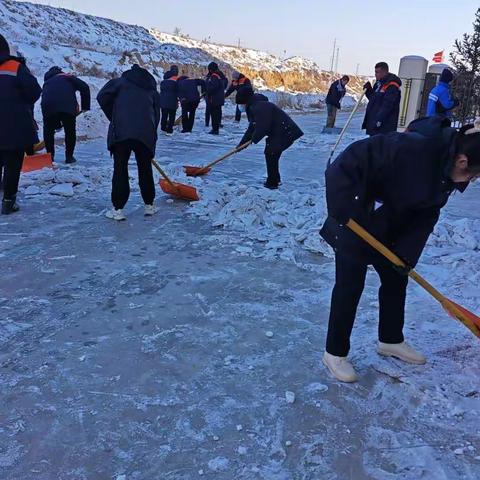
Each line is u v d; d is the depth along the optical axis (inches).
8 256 166.6
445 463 85.7
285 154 396.2
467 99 516.7
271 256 171.9
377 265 106.3
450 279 159.9
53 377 104.9
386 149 91.0
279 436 91.0
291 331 126.0
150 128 199.3
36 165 276.2
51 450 86.0
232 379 106.5
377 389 104.7
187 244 182.5
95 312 132.0
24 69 199.9
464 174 88.6
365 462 85.7
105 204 229.0
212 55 1358.3
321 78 1635.1
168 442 88.8
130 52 1014.4
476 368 111.3
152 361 111.6
